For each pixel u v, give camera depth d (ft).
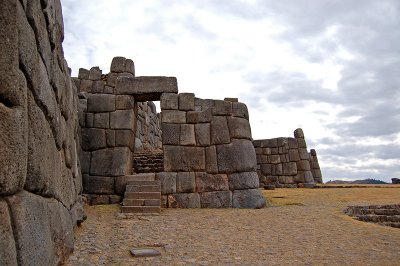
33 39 9.58
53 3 13.15
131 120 35.19
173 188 32.50
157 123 79.87
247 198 32.35
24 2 8.68
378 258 15.25
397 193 43.32
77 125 30.48
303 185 60.44
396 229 22.25
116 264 13.83
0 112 6.95
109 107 35.32
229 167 33.60
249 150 34.76
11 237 7.21
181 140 34.22
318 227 22.41
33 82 9.40
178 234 19.90
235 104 36.09
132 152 36.70
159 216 26.09
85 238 18.07
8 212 7.30
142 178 32.96
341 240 18.88
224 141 34.42
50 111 11.89
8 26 7.43
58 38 14.98
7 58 7.34
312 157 76.74
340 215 27.04
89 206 30.30
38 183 9.82
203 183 32.96
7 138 7.14
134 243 17.53
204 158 33.88
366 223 24.12
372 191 46.11
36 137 9.70
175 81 35.96
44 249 9.71
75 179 21.11
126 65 56.39
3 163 6.93
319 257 15.47
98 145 34.14
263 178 62.80
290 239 19.06
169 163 33.42
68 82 18.86
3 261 6.63
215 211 29.53
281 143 63.46
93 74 55.31
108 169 33.40
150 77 36.09
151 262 14.28
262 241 18.53
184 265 13.99
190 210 30.09
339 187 55.31
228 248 16.96
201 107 44.45
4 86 7.21
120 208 29.30
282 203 35.50
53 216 11.94
